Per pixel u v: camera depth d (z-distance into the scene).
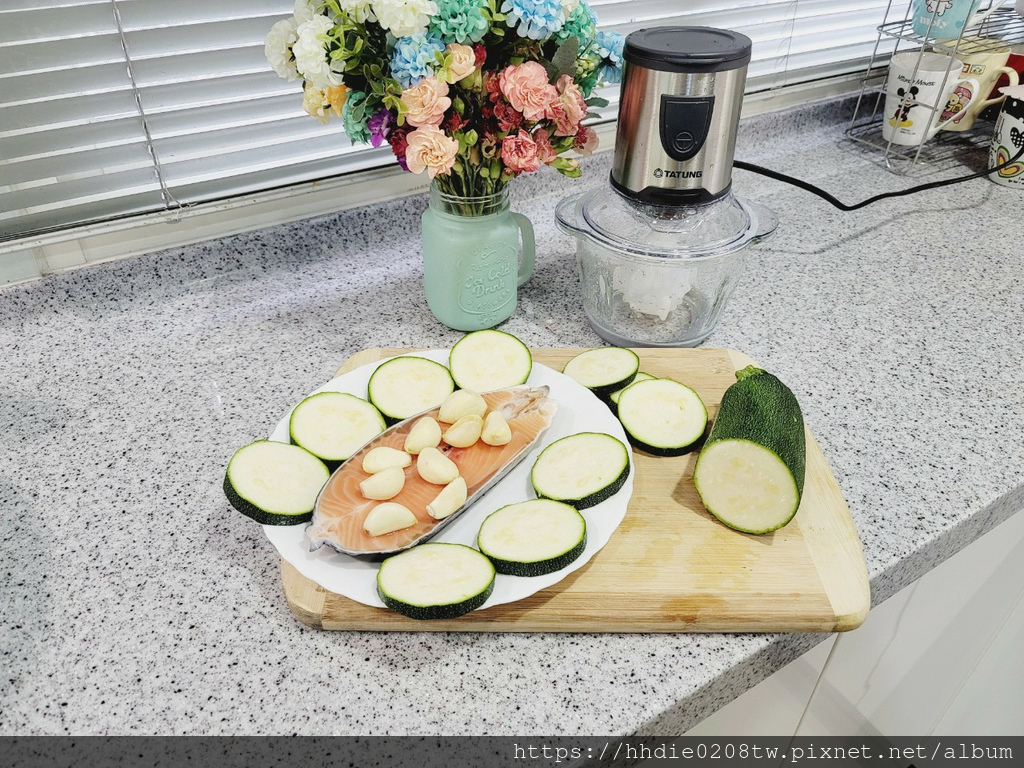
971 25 1.21
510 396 0.70
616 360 0.79
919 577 0.70
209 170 0.93
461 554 0.57
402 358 0.76
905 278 1.03
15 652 0.55
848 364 0.87
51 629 0.57
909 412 0.80
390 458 0.63
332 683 0.54
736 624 0.58
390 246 1.08
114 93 0.84
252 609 0.59
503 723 0.52
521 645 0.57
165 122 0.88
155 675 0.54
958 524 0.68
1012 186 1.25
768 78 1.34
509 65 0.73
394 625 0.57
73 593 0.60
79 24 0.79
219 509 0.67
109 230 0.89
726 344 0.90
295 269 1.02
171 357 0.86
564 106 0.74
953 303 0.98
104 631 0.57
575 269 1.04
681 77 0.71
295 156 0.98
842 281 1.02
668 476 0.69
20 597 0.59
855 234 1.13
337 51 0.66
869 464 0.73
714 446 0.63
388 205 1.06
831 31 1.36
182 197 0.94
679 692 0.54
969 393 0.83
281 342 0.89
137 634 0.57
